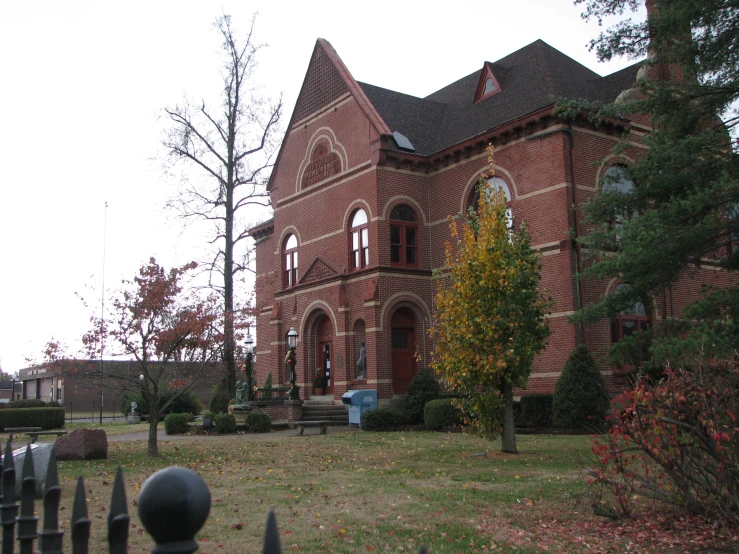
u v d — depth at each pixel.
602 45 15.63
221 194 34.47
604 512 8.30
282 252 32.34
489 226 15.18
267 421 23.92
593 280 22.25
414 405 23.81
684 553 6.84
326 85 29.91
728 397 7.81
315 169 30.22
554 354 22.20
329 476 11.91
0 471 4.52
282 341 31.30
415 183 27.45
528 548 7.02
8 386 91.31
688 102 15.24
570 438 17.75
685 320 14.11
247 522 8.22
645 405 8.09
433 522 8.12
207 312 16.70
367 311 25.94
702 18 14.30
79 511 3.10
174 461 14.77
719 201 13.54
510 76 27.62
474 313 14.87
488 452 15.26
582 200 22.61
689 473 8.03
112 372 18.98
